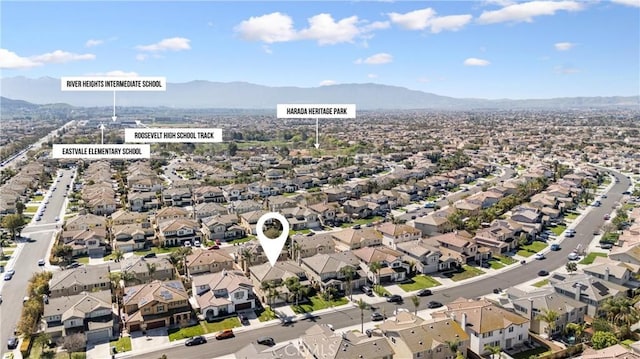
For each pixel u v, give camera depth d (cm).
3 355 7056
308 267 9831
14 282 9781
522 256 11494
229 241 12612
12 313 8419
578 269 10412
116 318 8162
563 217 15038
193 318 8144
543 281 9900
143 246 11975
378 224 14075
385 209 16038
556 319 7594
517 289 8681
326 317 8244
